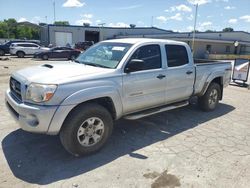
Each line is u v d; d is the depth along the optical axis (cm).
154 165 368
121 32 4791
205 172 354
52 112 337
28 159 372
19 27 7425
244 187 324
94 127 386
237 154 413
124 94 415
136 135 477
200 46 4228
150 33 4975
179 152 412
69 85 349
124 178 333
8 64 1761
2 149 400
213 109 664
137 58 438
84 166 359
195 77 564
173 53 512
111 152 404
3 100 675
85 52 510
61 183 318
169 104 531
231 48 4562
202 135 490
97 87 374
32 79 353
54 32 4384
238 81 1219
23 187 307
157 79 466
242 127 546
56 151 399
